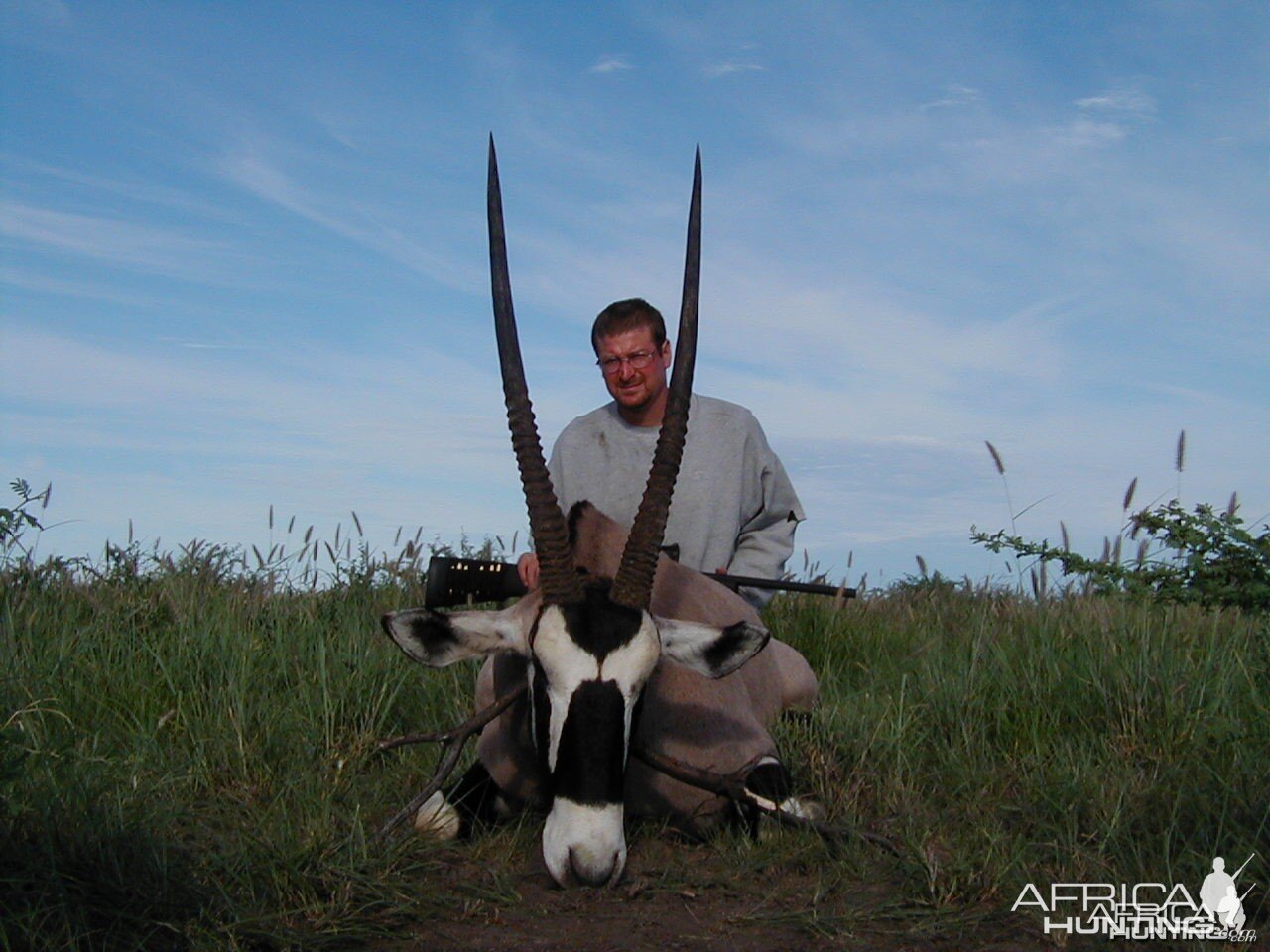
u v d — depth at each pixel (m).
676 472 1.76
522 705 1.88
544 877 1.75
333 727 2.28
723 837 1.93
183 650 2.51
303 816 1.78
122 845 1.54
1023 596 3.50
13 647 2.38
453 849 1.85
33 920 1.34
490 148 1.87
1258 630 2.78
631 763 1.93
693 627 1.78
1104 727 2.34
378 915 1.55
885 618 3.47
